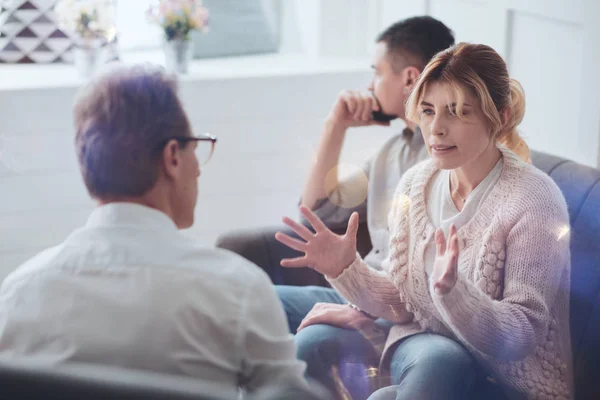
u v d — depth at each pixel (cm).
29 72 298
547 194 157
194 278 109
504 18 245
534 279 152
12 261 285
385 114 214
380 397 157
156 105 115
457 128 155
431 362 152
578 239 178
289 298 196
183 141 118
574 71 220
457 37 273
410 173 179
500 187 160
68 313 108
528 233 153
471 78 152
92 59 285
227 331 108
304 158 308
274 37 336
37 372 95
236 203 305
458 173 165
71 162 281
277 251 211
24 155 275
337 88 304
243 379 112
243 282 111
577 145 221
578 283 177
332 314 180
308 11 334
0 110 269
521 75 245
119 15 329
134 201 116
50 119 275
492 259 157
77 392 93
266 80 294
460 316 144
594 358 173
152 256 111
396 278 172
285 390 109
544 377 157
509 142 171
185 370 106
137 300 107
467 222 162
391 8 311
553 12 224
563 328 161
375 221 210
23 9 310
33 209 282
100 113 114
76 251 112
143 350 106
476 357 157
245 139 299
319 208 220
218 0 326
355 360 174
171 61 291
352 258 169
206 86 288
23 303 111
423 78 156
